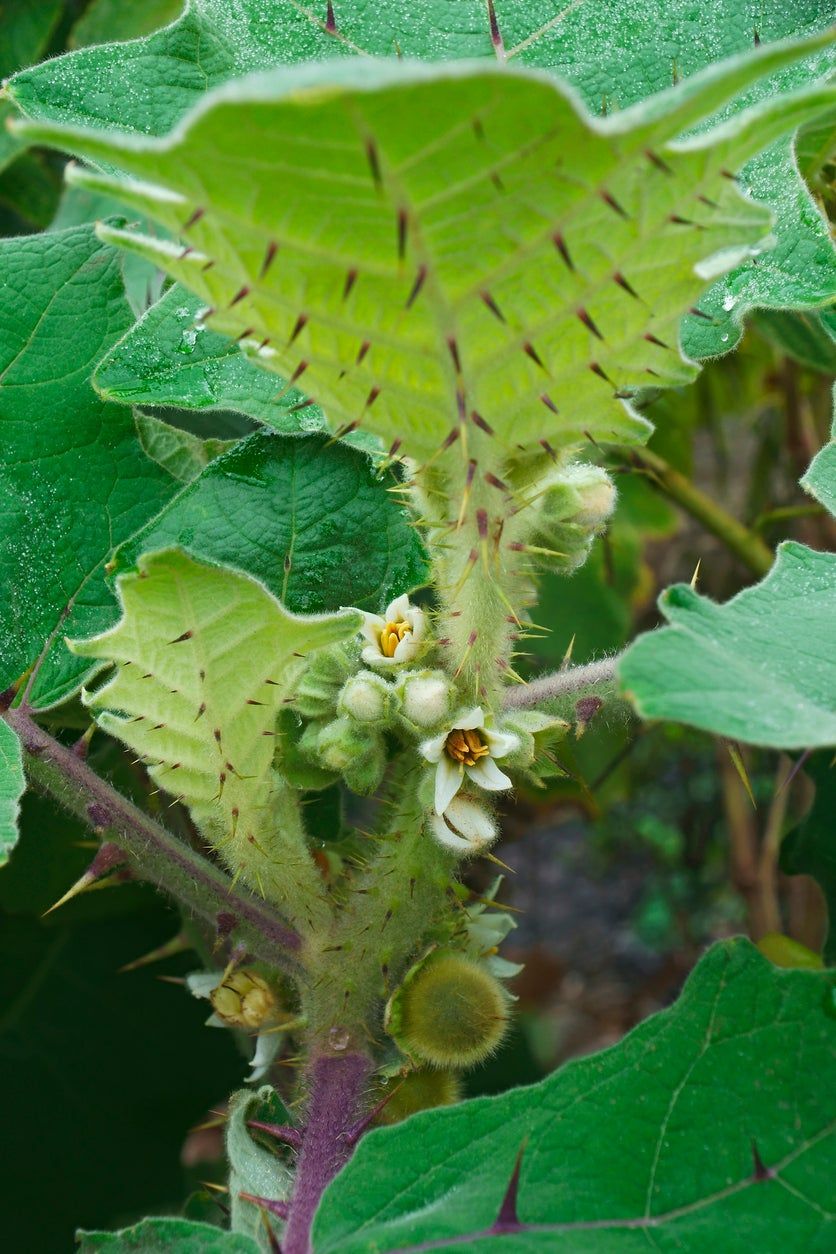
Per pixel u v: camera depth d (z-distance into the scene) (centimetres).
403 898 87
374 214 74
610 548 113
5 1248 102
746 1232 79
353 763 85
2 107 108
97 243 92
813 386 115
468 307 76
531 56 92
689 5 93
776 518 114
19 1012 105
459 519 79
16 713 88
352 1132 85
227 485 89
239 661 83
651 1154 81
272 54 92
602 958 178
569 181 74
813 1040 81
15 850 99
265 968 90
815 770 94
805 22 92
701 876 152
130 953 107
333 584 89
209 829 86
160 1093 106
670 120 73
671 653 76
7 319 91
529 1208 80
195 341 90
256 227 74
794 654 79
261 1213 83
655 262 76
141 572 81
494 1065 112
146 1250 82
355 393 79
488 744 84
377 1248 80
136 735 84
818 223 89
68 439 91
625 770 136
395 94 71
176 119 92
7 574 90
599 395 79
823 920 113
